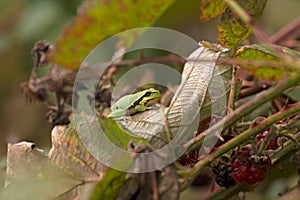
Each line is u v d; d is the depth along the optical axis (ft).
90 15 2.79
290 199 3.09
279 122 2.81
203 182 3.18
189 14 3.61
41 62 3.20
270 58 2.95
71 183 2.71
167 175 2.60
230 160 2.81
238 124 2.78
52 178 2.71
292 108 2.66
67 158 2.73
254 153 2.75
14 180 2.71
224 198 2.87
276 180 3.41
